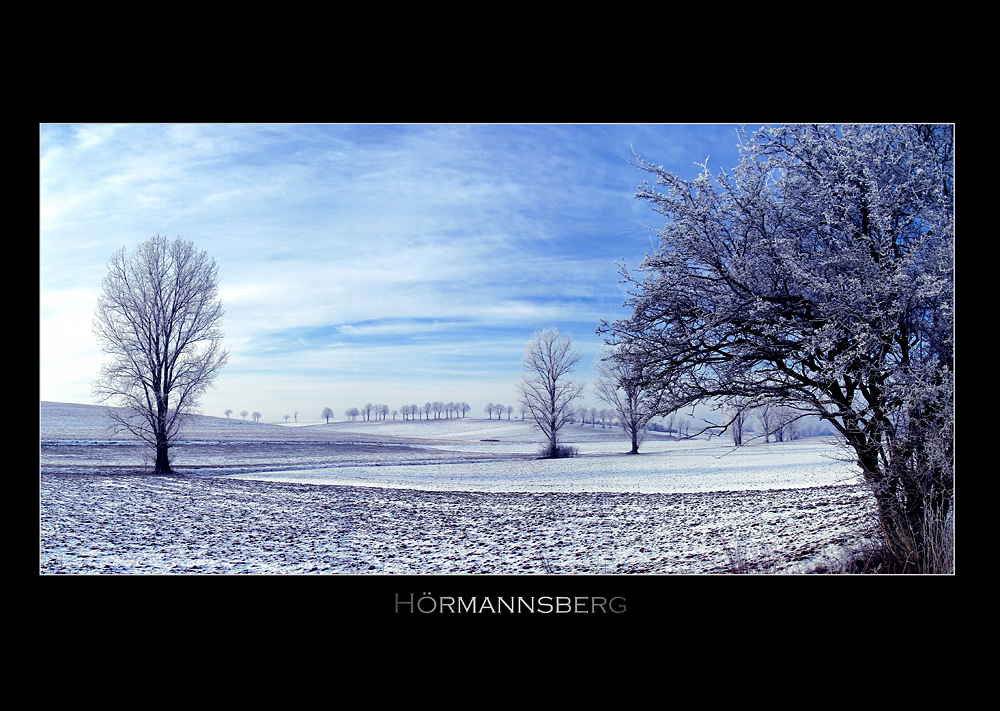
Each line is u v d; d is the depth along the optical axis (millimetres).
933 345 3389
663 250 3822
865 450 3631
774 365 3686
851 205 3453
